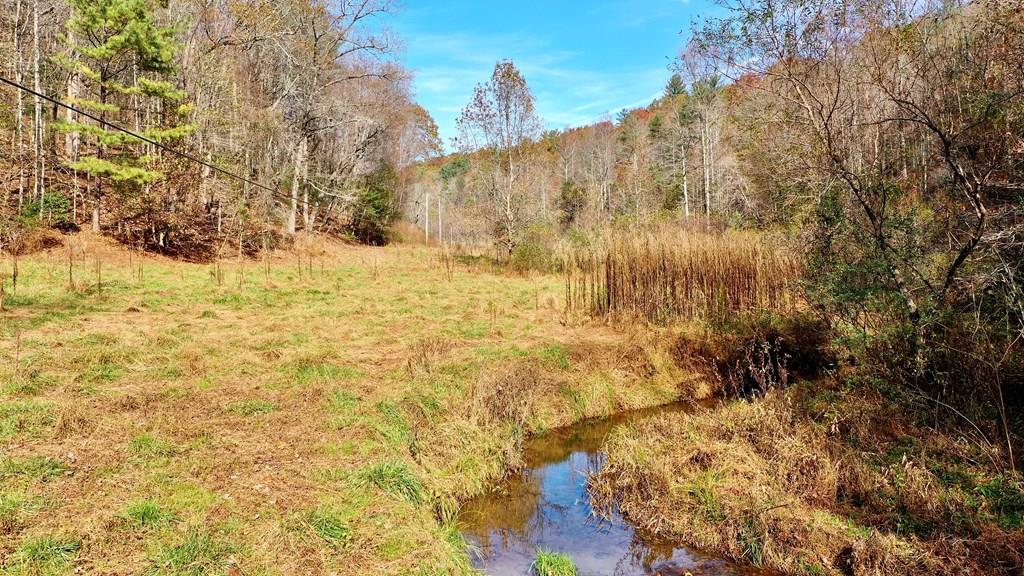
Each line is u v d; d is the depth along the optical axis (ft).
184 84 80.28
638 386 34.37
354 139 113.19
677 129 133.80
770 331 37.83
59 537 14.20
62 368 26.94
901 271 25.13
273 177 95.71
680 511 19.66
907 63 25.67
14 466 17.46
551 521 20.40
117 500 16.38
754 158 43.96
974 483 18.34
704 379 35.53
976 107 22.62
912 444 21.27
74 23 64.28
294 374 28.91
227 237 82.74
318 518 16.33
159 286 53.36
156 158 71.92
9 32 74.49
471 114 87.25
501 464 24.25
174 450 19.92
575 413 30.89
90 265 60.75
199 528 15.35
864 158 28.45
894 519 17.30
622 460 23.41
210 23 87.04
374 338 38.14
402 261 94.73
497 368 31.89
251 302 49.11
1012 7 22.12
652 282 44.78
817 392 28.73
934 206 26.45
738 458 21.62
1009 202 22.94
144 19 65.21
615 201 124.77
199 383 26.96
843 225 26.68
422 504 19.20
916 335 24.08
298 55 100.37
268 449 20.90
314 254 94.89
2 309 37.63
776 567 16.85
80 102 65.05
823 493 18.98
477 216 102.58
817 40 27.32
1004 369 22.22
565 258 75.72
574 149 206.80
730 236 45.42
